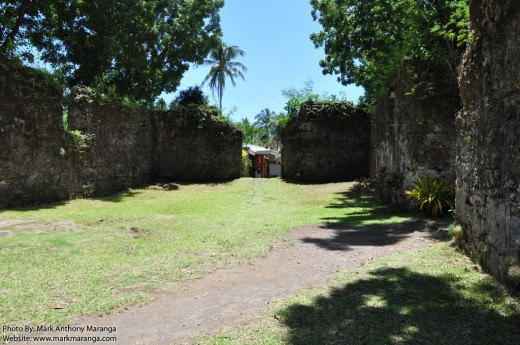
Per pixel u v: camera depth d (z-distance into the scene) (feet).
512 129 12.36
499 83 13.29
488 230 14.35
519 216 11.84
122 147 52.26
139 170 58.23
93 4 50.16
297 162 64.34
